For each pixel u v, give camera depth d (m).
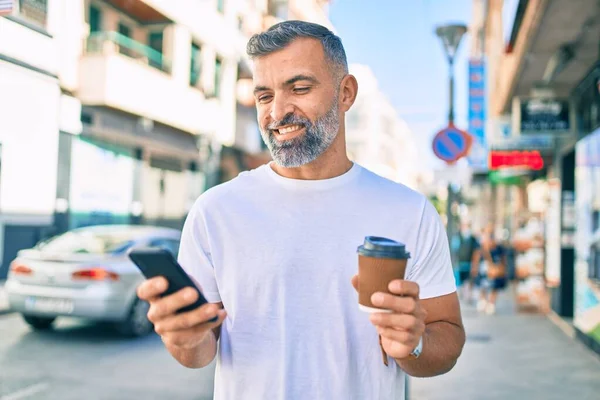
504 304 12.59
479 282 12.12
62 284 7.64
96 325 8.70
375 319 1.33
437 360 1.63
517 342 8.33
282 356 1.67
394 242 1.36
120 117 15.76
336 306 1.69
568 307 10.36
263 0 24.86
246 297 1.72
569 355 7.51
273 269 1.71
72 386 5.79
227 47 20.53
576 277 8.51
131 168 16.56
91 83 13.77
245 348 1.71
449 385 6.11
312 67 1.75
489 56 19.19
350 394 1.68
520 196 17.81
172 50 16.84
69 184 13.79
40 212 12.63
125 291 7.72
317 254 1.72
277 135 1.78
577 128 9.52
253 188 1.83
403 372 1.81
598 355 7.34
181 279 1.30
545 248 11.53
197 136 19.03
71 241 8.31
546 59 8.04
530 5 6.40
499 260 11.38
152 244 8.53
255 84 1.80
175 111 16.84
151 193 17.70
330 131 1.77
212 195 1.84
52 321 8.27
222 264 1.76
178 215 19.36
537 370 6.75
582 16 6.29
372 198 1.80
